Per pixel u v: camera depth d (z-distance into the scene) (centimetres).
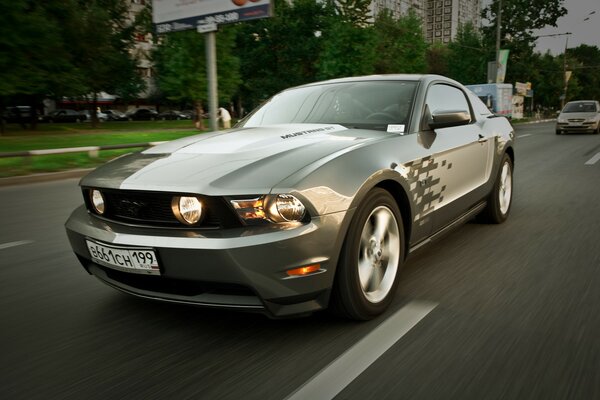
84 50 3109
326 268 226
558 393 186
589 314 261
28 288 327
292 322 256
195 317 268
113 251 240
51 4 2703
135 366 217
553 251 380
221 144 278
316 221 221
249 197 217
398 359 214
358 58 3272
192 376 206
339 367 209
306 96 379
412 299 287
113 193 248
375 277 264
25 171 996
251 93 4625
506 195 484
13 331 258
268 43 4419
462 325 249
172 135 2259
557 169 885
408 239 295
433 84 364
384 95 346
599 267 341
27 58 1695
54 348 237
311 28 4388
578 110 2002
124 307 287
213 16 1595
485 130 423
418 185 297
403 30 4441
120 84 3872
